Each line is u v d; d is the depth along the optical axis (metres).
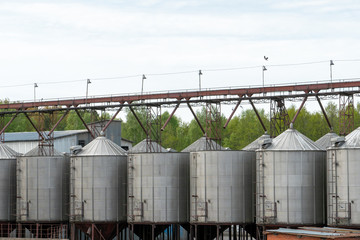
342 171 71.81
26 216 89.81
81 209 86.06
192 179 80.88
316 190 75.62
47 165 89.88
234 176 79.25
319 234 61.03
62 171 90.56
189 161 84.06
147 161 82.88
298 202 75.00
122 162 87.12
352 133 73.69
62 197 90.38
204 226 84.12
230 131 178.62
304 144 76.62
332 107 166.50
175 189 82.56
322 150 76.69
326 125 156.12
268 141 77.00
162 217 82.06
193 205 80.31
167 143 182.12
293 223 74.81
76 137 123.12
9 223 93.31
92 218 85.56
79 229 92.88
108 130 123.44
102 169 86.00
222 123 180.50
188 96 105.00
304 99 96.06
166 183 82.38
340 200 71.75
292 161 75.38
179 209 82.62
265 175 76.19
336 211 71.94
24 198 90.12
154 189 82.38
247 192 79.75
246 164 79.88
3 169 93.69
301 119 157.00
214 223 79.00
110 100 111.12
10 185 93.88
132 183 83.81
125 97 110.00
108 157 86.31
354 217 70.88
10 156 95.62
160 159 82.56
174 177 82.62
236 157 79.44
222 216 78.94
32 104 117.31
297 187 75.12
